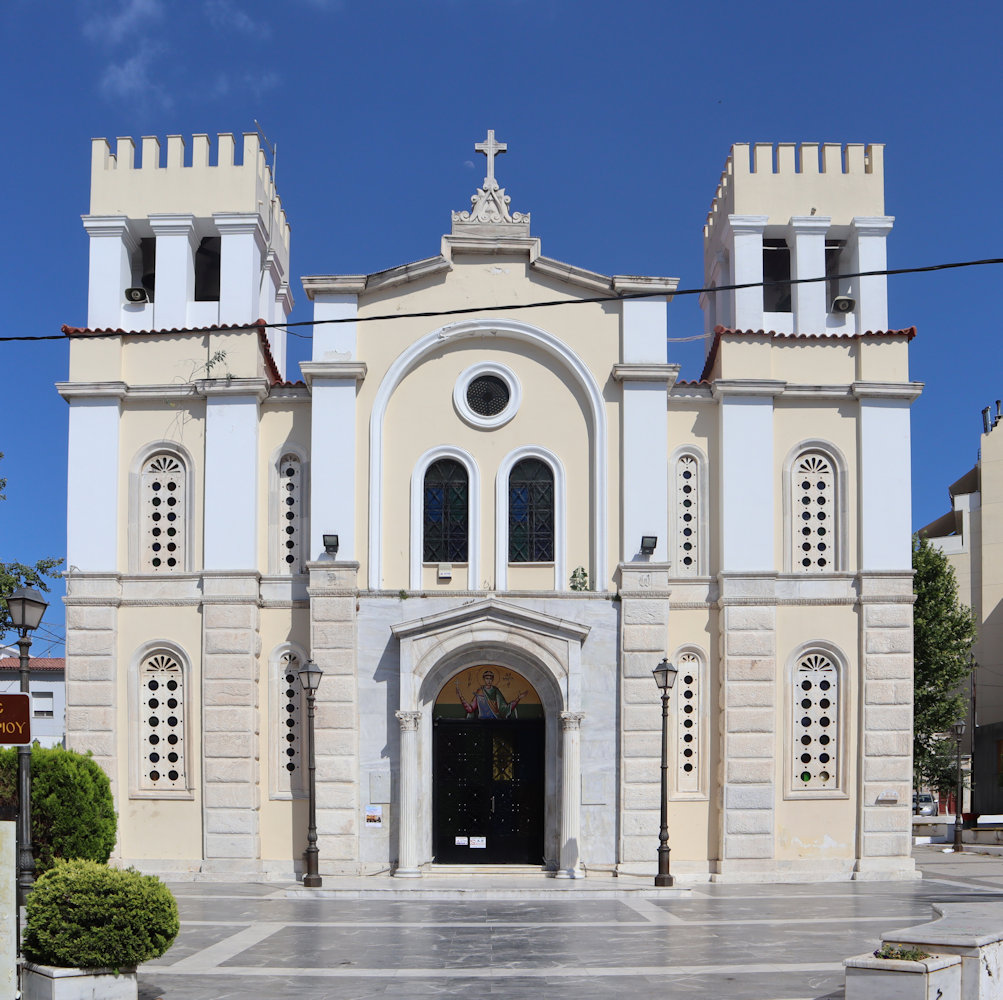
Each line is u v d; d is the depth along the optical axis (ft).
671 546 94.68
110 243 99.19
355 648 90.58
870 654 92.99
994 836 136.87
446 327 94.38
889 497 94.58
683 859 90.89
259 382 93.50
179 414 94.89
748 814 90.48
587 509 93.61
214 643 91.50
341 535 91.76
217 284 105.40
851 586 93.71
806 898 79.97
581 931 65.16
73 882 45.09
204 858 89.86
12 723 48.44
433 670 91.15
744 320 98.99
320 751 89.56
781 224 100.22
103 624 92.38
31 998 45.09
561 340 94.38
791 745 92.17
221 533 92.79
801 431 95.30
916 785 160.86
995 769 169.07
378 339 94.43
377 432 93.09
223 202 99.25
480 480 93.56
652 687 90.22
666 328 94.32
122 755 91.66
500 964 55.36
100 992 44.65
